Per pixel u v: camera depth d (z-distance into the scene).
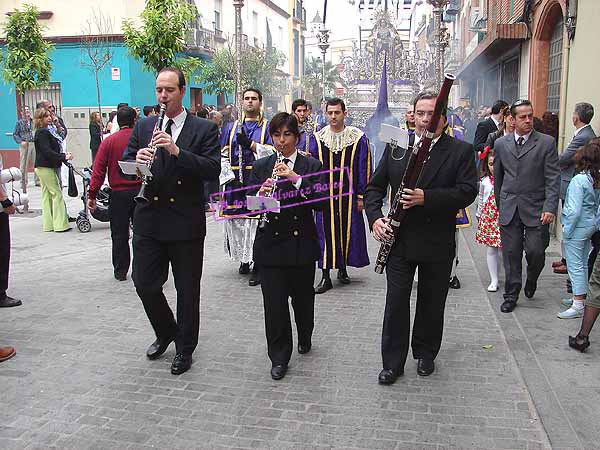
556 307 6.18
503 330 5.57
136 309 6.27
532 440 3.75
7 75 15.24
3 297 6.34
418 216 4.36
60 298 6.64
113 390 4.45
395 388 4.47
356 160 6.96
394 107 21.67
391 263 4.48
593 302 4.91
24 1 19.69
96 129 14.82
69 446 3.70
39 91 20.11
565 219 5.73
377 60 23.89
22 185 14.95
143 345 5.32
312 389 4.46
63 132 13.48
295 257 4.57
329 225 6.88
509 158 6.03
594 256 5.79
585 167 5.67
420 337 4.73
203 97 24.86
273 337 4.69
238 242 7.38
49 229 10.45
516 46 13.76
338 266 6.96
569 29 8.96
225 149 7.28
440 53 12.36
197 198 4.75
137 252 4.71
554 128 7.74
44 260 8.38
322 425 3.94
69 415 4.08
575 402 4.18
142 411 4.14
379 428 3.90
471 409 4.15
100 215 10.07
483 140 9.92
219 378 4.65
